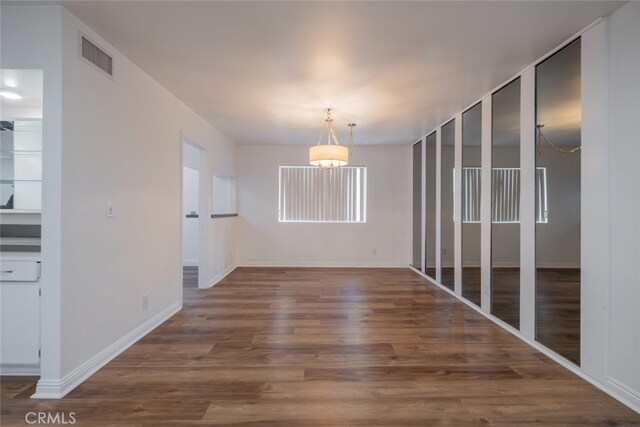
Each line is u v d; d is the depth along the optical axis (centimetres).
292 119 464
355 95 364
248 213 665
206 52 267
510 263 321
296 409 193
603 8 204
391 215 668
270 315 363
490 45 254
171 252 362
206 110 423
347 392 211
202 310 380
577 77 244
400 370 239
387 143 638
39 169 262
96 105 236
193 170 684
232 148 634
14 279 211
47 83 203
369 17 218
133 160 286
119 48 259
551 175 269
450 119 460
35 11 204
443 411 191
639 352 190
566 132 256
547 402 200
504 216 333
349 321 344
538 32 234
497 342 290
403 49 261
